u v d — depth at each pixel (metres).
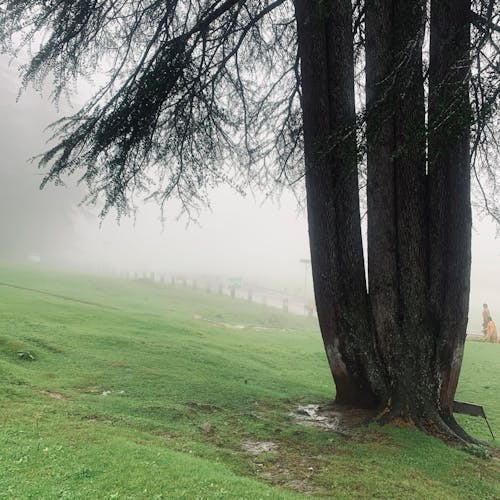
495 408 10.33
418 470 5.64
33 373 8.36
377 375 7.49
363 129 6.63
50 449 4.85
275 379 10.48
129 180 8.61
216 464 5.18
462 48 6.67
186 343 13.10
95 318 14.91
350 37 7.79
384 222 7.51
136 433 5.95
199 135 9.23
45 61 8.15
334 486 5.03
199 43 9.15
